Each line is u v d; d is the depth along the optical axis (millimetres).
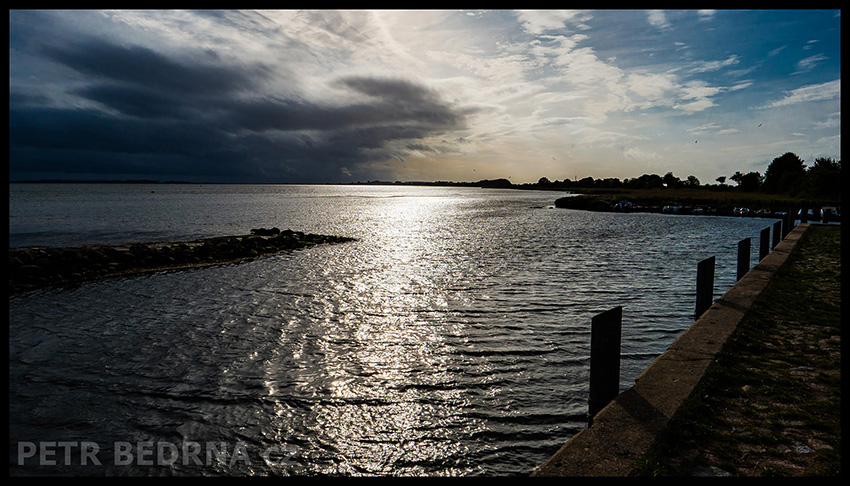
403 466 6059
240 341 10820
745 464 4152
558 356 9578
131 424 7176
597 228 40312
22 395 8133
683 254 24000
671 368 6152
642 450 4328
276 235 33906
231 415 7402
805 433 4656
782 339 7348
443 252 25906
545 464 4199
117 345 10641
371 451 6398
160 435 6879
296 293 15781
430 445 6496
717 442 4512
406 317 12609
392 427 6973
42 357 9914
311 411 7504
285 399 7906
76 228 41531
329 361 9523
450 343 10453
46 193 157125
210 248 25141
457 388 8180
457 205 92188
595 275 18297
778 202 55375
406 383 8406
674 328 11234
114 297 15516
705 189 143875
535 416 7168
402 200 122625
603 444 4465
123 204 85500
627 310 12914
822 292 10297
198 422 7215
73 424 7172
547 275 18406
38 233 37219
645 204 68750
